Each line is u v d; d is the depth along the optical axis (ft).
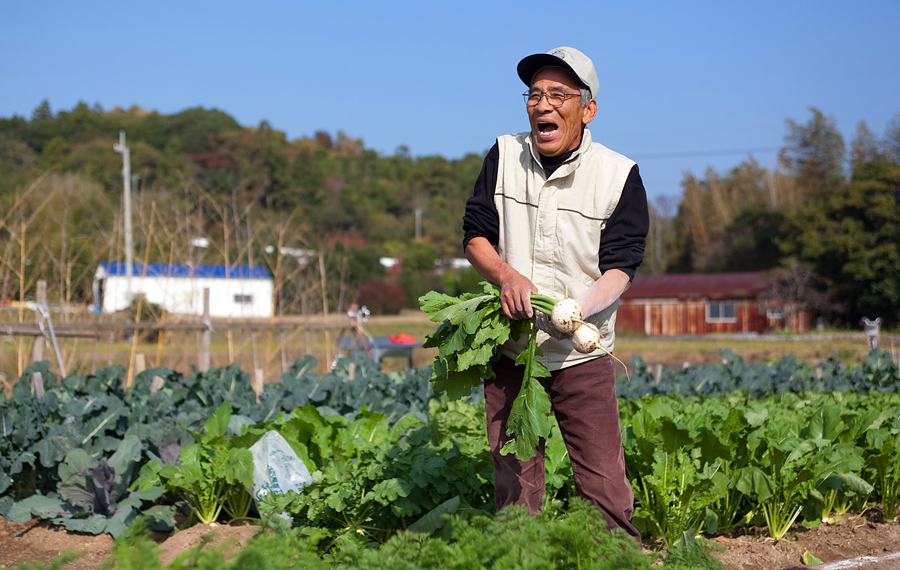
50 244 44.37
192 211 48.96
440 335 10.95
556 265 10.80
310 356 29.89
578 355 10.89
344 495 13.29
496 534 8.39
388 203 343.87
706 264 221.66
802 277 154.10
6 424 19.06
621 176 10.71
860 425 18.38
